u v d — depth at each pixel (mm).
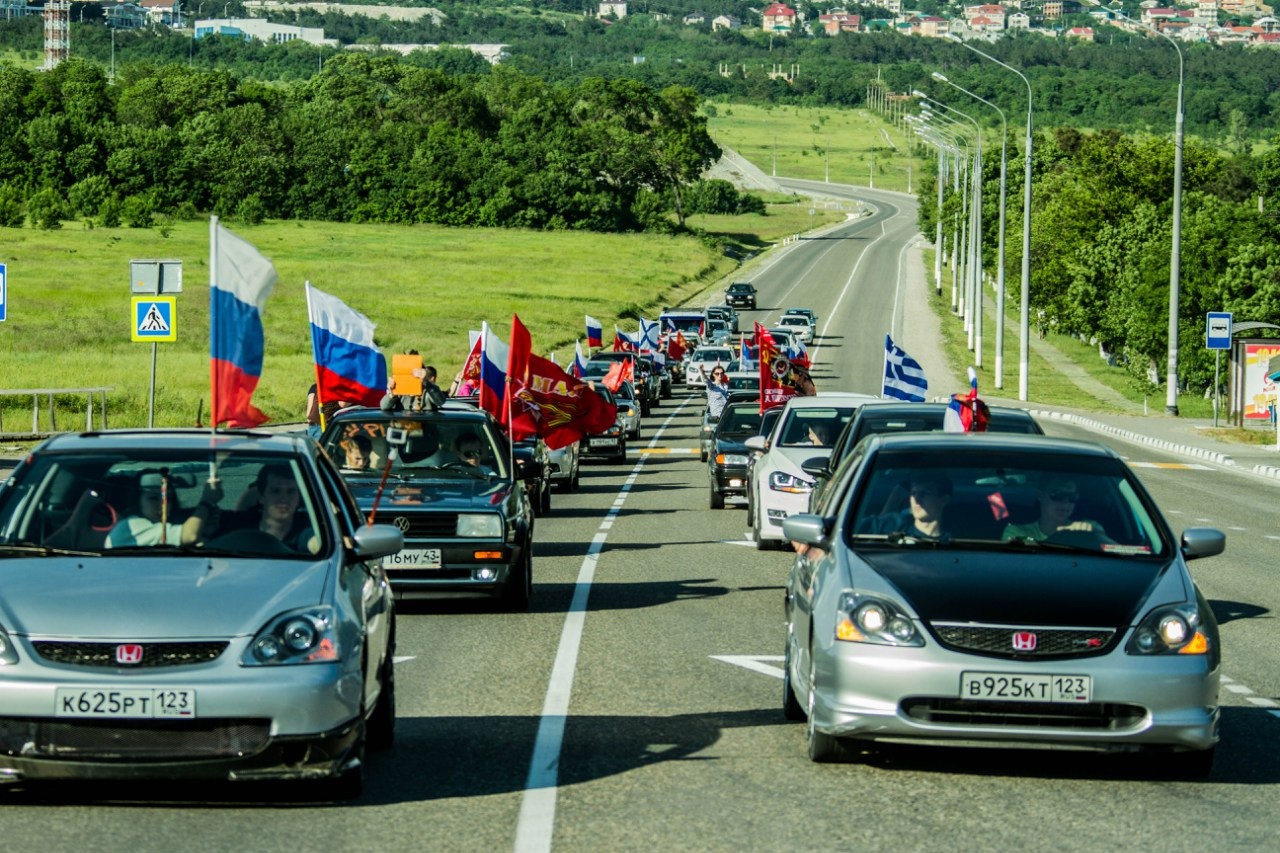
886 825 9359
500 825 9281
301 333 82250
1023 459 11961
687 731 11906
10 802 9625
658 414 65125
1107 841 9102
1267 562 24328
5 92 191750
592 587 19969
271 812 9484
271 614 9398
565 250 164250
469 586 17281
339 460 18859
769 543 24172
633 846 8883
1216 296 81625
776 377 33125
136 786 10023
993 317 123250
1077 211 112688
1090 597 10391
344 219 187375
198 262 119312
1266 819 9656
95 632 9141
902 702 10188
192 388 53188
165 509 10508
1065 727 10117
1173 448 49719
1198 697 10203
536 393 26062
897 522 11461
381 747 11172
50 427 41281
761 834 9148
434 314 101312
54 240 135125
